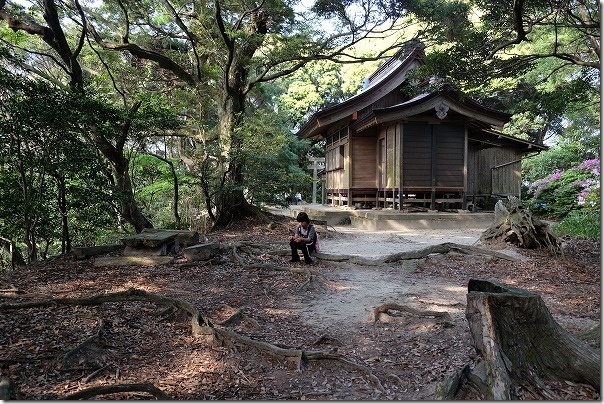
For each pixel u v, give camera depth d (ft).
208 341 14.65
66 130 27.91
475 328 10.41
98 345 13.47
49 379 11.30
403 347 14.52
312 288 22.80
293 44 47.57
